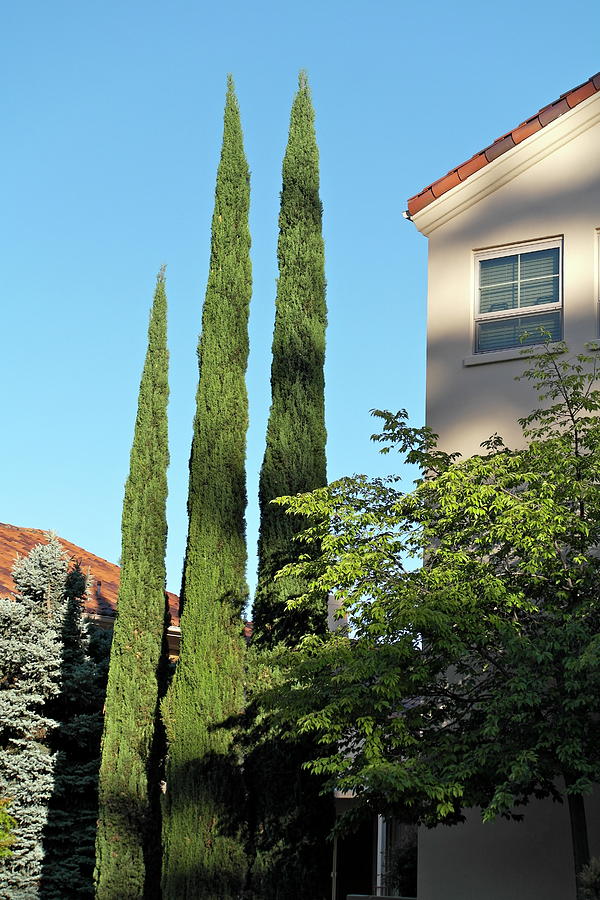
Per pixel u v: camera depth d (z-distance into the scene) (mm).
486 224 17875
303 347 18531
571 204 17297
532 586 13320
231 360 18875
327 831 16391
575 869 12914
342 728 13328
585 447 14148
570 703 11875
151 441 19812
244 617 17625
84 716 21844
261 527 17672
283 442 17938
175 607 27594
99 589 26938
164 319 20484
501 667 13023
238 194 19969
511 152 17656
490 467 13672
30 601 22594
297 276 18938
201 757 16812
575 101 17344
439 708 13602
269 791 16406
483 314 17703
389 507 14328
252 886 16234
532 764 12117
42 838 21141
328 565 14078
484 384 17219
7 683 21938
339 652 13039
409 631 12742
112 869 17609
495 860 15086
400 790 12469
